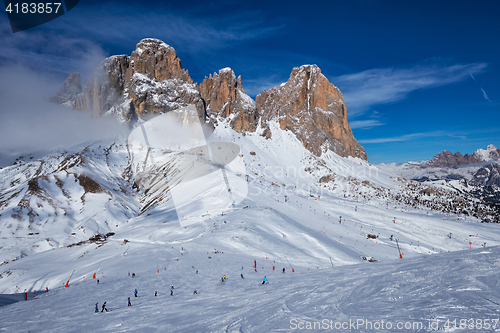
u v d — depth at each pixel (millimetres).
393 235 121750
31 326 19781
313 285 18188
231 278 39031
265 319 12469
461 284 10375
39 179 171375
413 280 12656
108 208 146625
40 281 59281
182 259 58969
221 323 13648
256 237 76500
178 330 14047
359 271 19562
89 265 64125
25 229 124562
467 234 131750
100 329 17156
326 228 114312
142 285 37688
